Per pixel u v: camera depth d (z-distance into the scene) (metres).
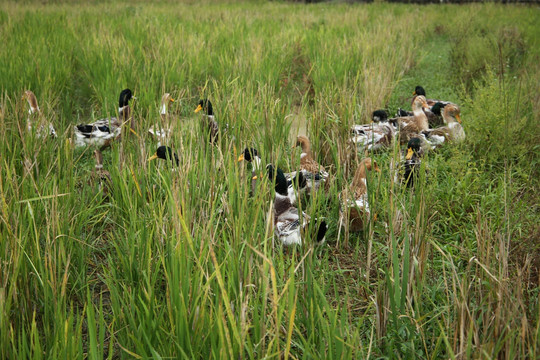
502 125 8.34
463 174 7.30
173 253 4.24
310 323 4.15
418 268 4.77
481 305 4.16
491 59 13.53
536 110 9.47
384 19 21.67
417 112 9.43
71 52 13.35
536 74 11.70
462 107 10.63
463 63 14.05
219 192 5.84
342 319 3.96
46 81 10.24
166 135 7.50
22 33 15.00
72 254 5.35
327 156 8.34
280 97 11.08
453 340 4.11
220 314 3.55
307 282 4.43
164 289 5.08
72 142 7.12
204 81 12.09
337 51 13.55
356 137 7.74
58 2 26.80
